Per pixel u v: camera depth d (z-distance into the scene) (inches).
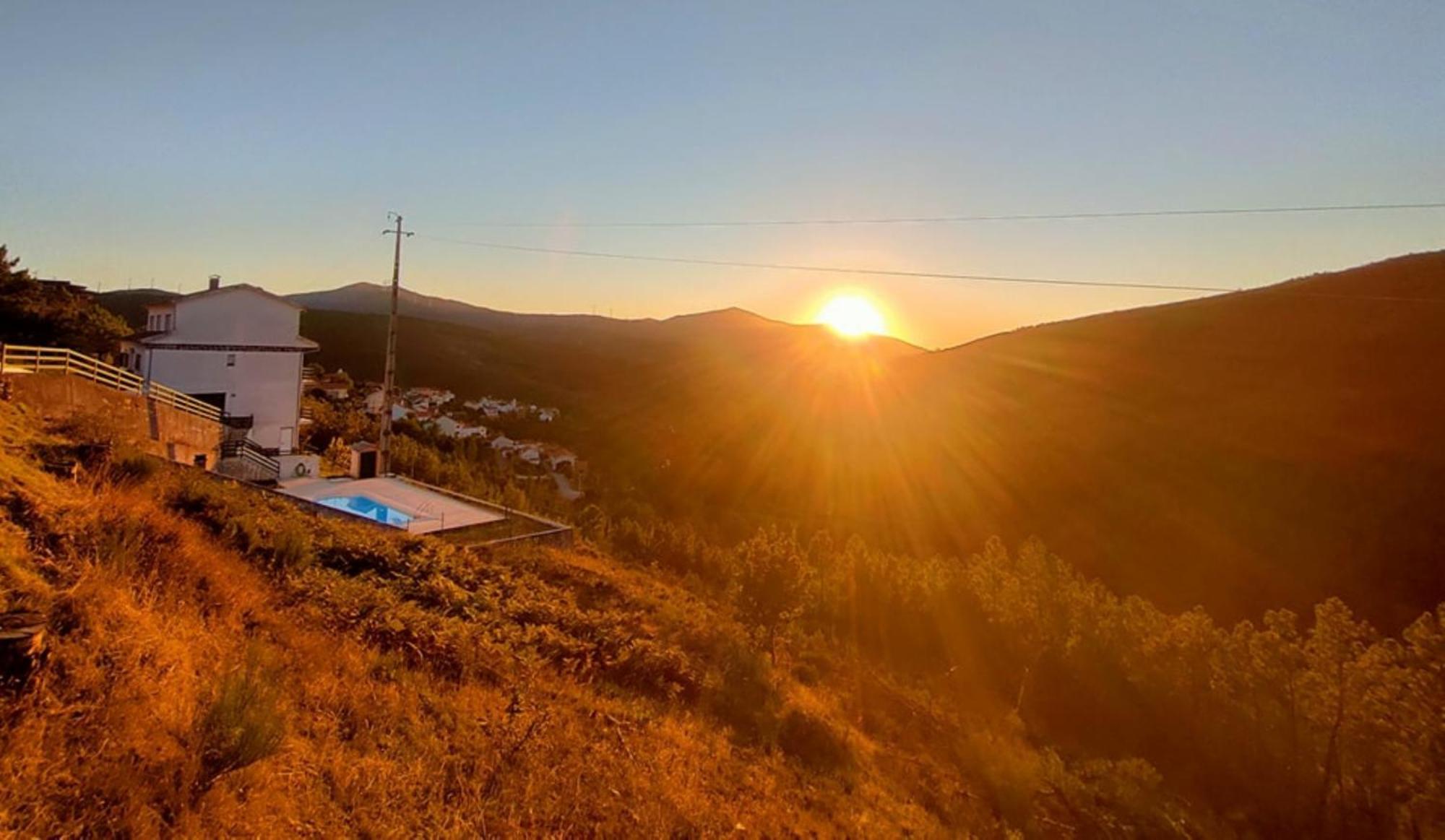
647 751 302.2
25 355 701.3
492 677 326.3
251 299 1339.8
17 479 295.6
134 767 154.0
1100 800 446.6
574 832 213.2
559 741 272.8
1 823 126.6
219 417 1179.9
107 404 757.9
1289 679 556.1
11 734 144.5
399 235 1151.0
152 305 1380.4
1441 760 442.6
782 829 275.3
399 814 187.5
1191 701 633.0
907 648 847.1
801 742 404.5
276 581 348.2
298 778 183.8
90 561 246.5
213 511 411.2
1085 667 724.7
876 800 355.9
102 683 176.6
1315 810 502.6
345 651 284.4
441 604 427.8
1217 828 461.4
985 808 408.5
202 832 146.4
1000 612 832.3
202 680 201.9
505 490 1577.3
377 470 1133.7
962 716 622.8
